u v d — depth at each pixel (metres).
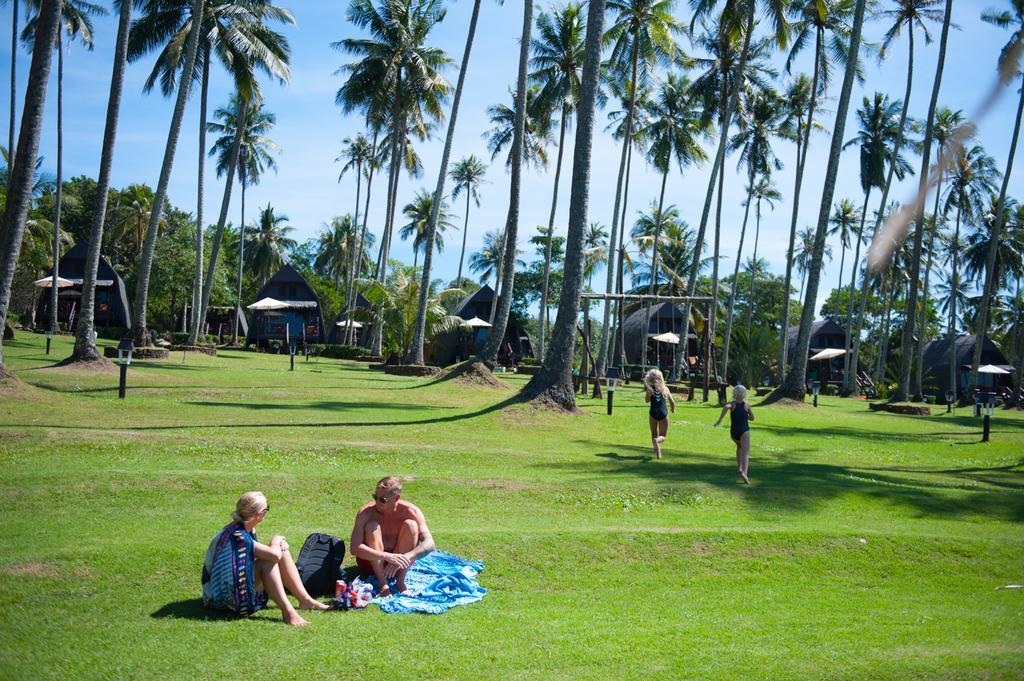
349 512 9.57
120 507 9.03
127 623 6.04
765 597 7.43
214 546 6.36
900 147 48.06
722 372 44.34
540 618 6.51
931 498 11.90
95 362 23.36
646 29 38.53
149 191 64.75
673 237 65.19
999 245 62.00
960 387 68.06
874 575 8.39
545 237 74.25
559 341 19.33
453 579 7.14
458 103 31.55
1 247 16.38
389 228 43.78
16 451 11.02
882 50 40.06
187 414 16.17
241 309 73.31
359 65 40.31
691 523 9.72
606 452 14.67
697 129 44.91
